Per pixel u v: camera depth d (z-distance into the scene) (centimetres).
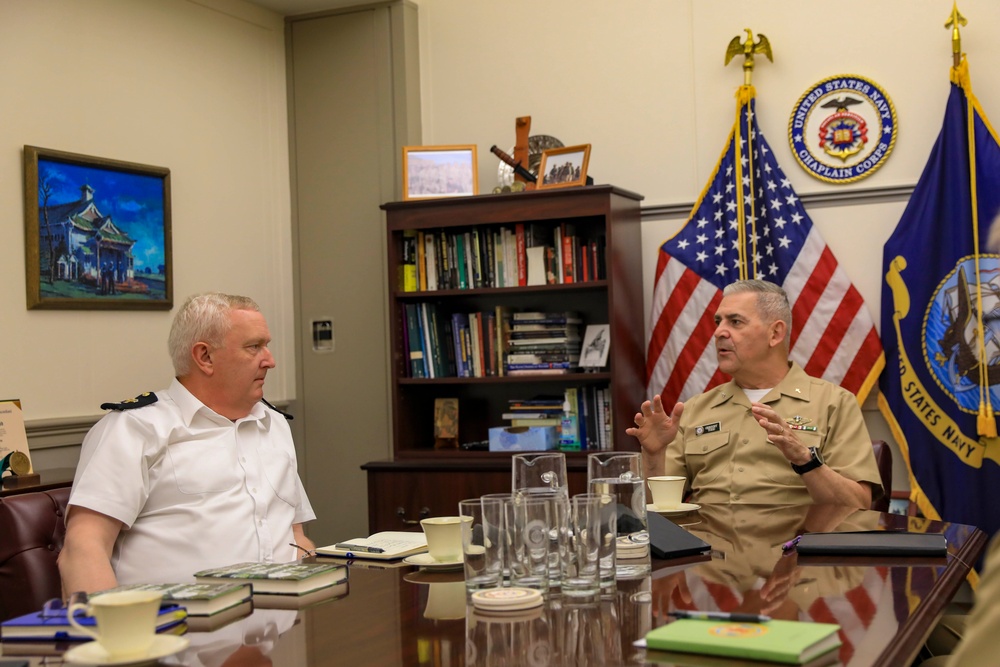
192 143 414
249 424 254
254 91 448
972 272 360
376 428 448
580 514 150
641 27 419
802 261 386
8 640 136
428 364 417
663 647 120
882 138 380
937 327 366
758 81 400
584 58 429
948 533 205
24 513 234
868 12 383
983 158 361
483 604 145
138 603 122
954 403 362
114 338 377
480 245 409
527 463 180
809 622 129
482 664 118
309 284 460
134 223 383
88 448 232
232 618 145
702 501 291
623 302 391
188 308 245
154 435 233
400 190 444
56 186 354
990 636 91
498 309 406
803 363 383
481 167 446
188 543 232
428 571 178
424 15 456
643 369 412
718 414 305
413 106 449
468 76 448
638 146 419
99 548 217
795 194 390
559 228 398
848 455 280
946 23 366
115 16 382
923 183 370
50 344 354
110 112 379
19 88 347
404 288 420
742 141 397
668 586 157
